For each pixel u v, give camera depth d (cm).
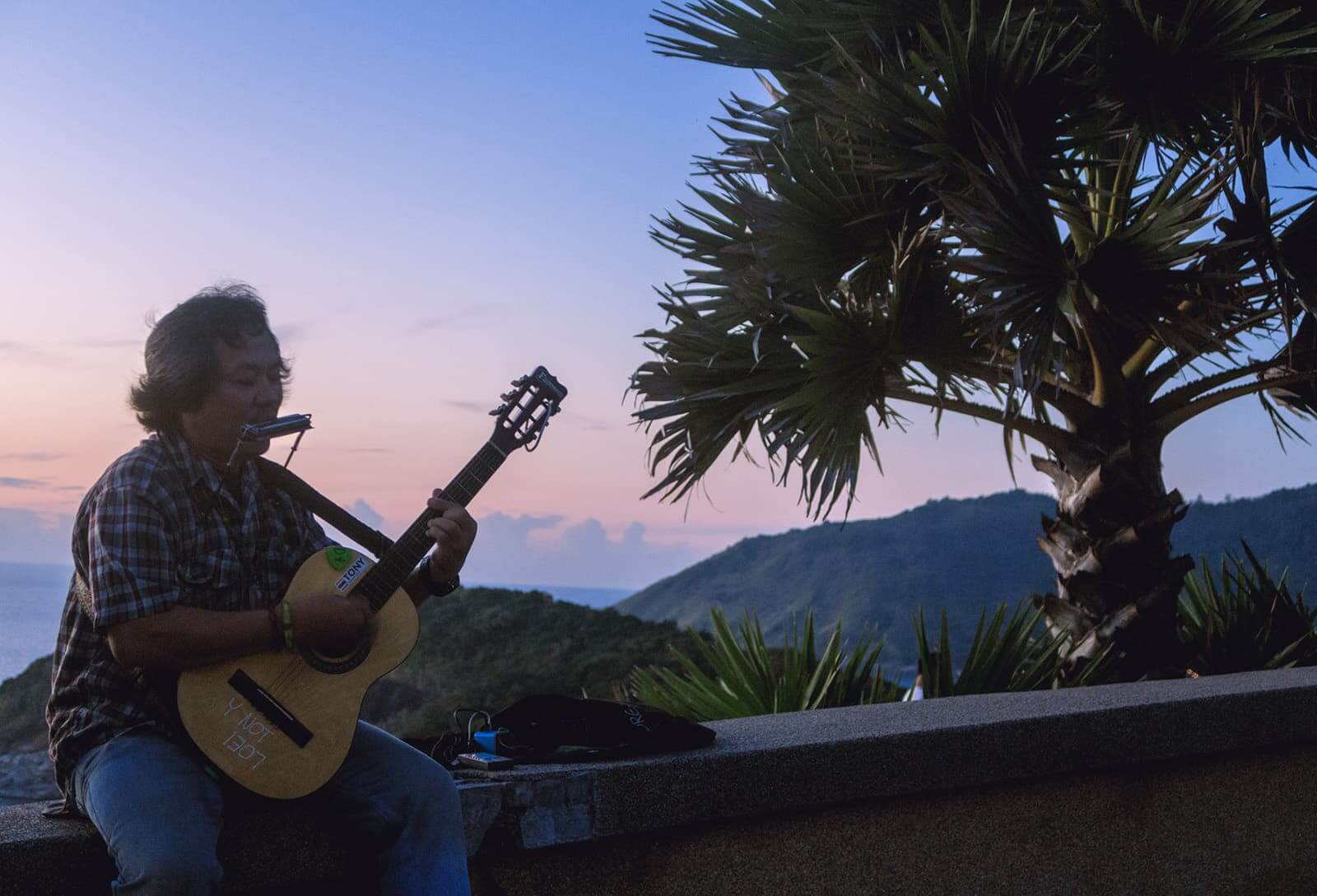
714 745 267
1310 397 605
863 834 282
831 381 522
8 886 177
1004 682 525
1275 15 477
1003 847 305
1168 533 566
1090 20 531
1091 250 498
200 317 195
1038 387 513
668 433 572
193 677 185
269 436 197
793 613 529
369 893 213
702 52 636
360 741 206
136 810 173
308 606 190
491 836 230
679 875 256
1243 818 351
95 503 186
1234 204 514
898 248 511
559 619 3731
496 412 223
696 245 621
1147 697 343
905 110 519
